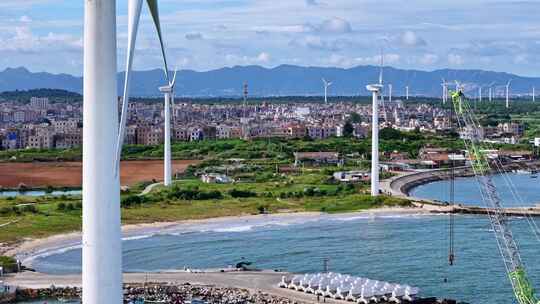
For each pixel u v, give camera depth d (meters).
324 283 190.75
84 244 57.53
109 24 55.91
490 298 193.00
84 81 56.28
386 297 183.88
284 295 187.62
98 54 55.75
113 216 57.31
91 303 57.62
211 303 179.75
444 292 199.88
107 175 56.59
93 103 56.03
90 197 56.75
